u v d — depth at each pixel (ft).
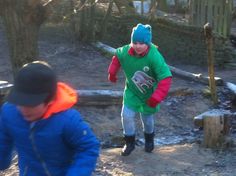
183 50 41.57
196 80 32.86
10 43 22.13
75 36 43.21
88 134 9.82
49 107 9.59
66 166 10.08
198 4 43.57
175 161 20.65
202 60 40.27
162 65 19.31
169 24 42.32
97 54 40.50
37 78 9.23
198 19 43.68
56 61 37.73
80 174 9.62
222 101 29.55
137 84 20.02
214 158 21.07
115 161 20.40
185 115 27.66
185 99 29.12
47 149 9.81
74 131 9.68
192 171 19.63
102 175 18.80
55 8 44.88
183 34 41.37
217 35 40.22
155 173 19.38
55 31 44.42
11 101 9.27
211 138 22.20
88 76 33.96
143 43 19.13
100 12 45.68
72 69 36.09
